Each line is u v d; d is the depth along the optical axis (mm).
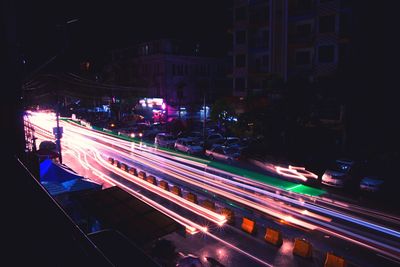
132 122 55656
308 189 22031
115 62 67000
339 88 27547
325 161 27734
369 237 14656
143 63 62094
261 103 29906
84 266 1518
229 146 31297
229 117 38969
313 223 16234
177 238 14648
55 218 1939
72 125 58906
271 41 37781
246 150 30141
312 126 30219
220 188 22188
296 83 28578
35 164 10844
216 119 38625
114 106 61594
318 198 20141
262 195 20672
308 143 28828
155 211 12078
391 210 18047
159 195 20641
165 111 56062
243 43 41062
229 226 15922
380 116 27250
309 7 35094
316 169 26578
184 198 19969
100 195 13586
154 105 57406
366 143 27141
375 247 13703
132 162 30578
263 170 27109
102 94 68312
